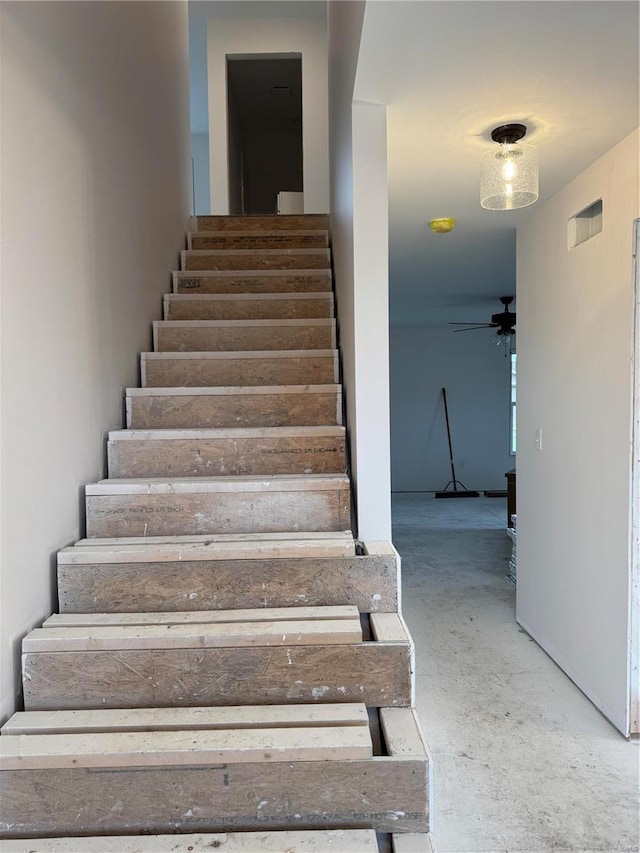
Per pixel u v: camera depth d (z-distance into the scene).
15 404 1.52
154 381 2.66
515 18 1.41
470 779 2.03
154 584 1.74
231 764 1.33
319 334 2.88
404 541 5.57
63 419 1.83
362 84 1.74
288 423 2.46
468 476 8.55
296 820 1.34
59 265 1.82
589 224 2.55
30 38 1.64
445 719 2.41
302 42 5.61
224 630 1.58
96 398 2.12
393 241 3.47
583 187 2.46
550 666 2.88
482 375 8.49
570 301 2.62
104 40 2.27
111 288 2.32
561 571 2.79
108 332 2.27
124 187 2.50
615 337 2.22
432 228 3.13
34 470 1.62
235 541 1.84
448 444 8.52
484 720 2.40
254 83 6.68
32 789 1.32
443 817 1.84
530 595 3.24
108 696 1.54
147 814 1.33
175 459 2.20
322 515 1.99
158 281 3.06
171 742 1.36
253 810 1.34
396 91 1.78
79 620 1.65
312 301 3.09
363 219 1.92
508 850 1.71
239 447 2.22
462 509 7.24
